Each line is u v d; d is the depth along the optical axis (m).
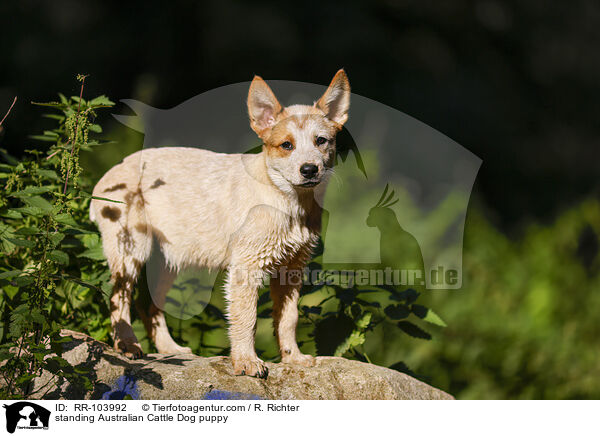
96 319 7.46
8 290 6.52
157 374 6.32
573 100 26.61
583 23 27.09
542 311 11.41
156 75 19.62
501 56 25.25
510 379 9.90
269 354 8.33
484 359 9.97
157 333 7.58
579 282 13.20
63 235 5.91
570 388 10.11
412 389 6.92
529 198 23.23
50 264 5.86
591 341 11.48
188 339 8.47
